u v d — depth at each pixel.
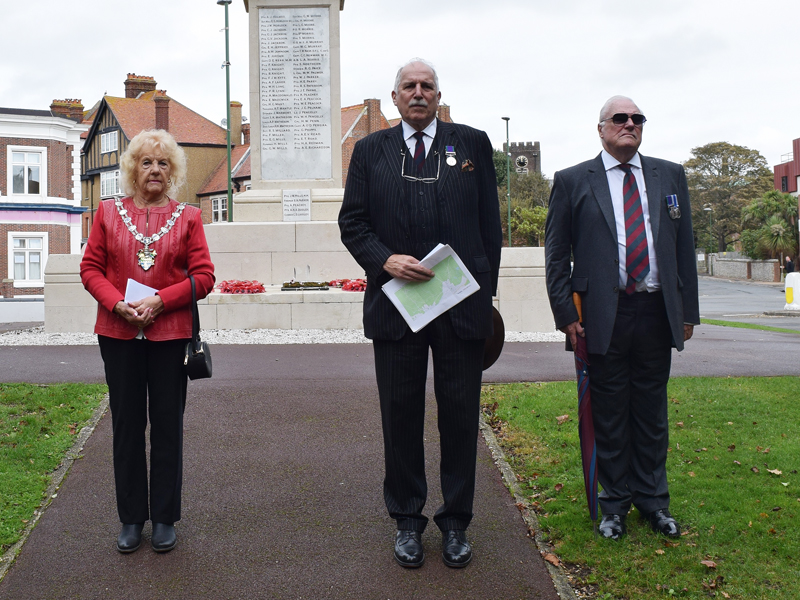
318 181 14.54
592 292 4.09
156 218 4.02
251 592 3.64
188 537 4.22
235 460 5.44
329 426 6.21
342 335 11.70
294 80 14.42
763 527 4.16
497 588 3.66
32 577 3.78
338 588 3.67
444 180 3.80
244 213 14.38
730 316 24.97
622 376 4.14
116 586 3.70
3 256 41.62
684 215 4.14
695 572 3.70
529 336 12.10
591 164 4.20
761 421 6.33
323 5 14.31
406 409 3.87
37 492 4.75
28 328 14.56
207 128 54.12
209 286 4.04
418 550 3.87
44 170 42.28
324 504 4.68
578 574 3.76
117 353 3.90
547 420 6.25
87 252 3.98
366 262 3.81
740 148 92.31
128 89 58.22
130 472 4.01
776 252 62.25
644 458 4.22
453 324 3.78
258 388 7.43
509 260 12.88
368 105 50.97
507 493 4.83
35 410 6.49
